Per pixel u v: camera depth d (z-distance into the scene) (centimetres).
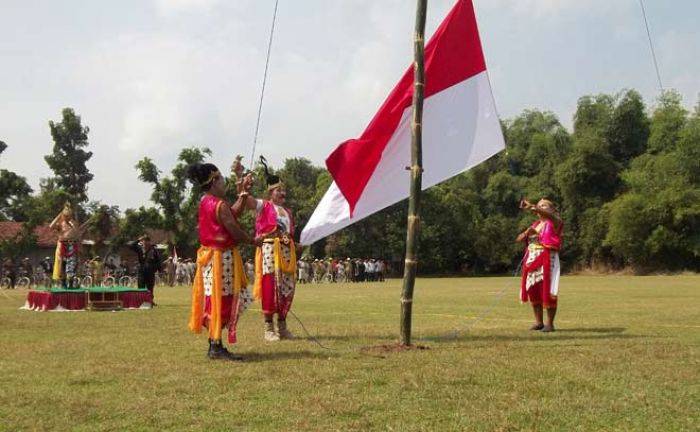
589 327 1180
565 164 7756
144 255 1994
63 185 6116
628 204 6956
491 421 502
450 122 980
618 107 8225
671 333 1065
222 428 489
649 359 770
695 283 3975
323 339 1002
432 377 661
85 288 1875
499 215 8244
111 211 5528
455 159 973
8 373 695
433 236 7725
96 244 4331
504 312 1625
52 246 6216
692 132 6862
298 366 729
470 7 1005
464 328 1177
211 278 789
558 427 491
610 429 486
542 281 1121
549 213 1132
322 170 8769
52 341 962
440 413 527
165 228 5550
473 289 3406
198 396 588
